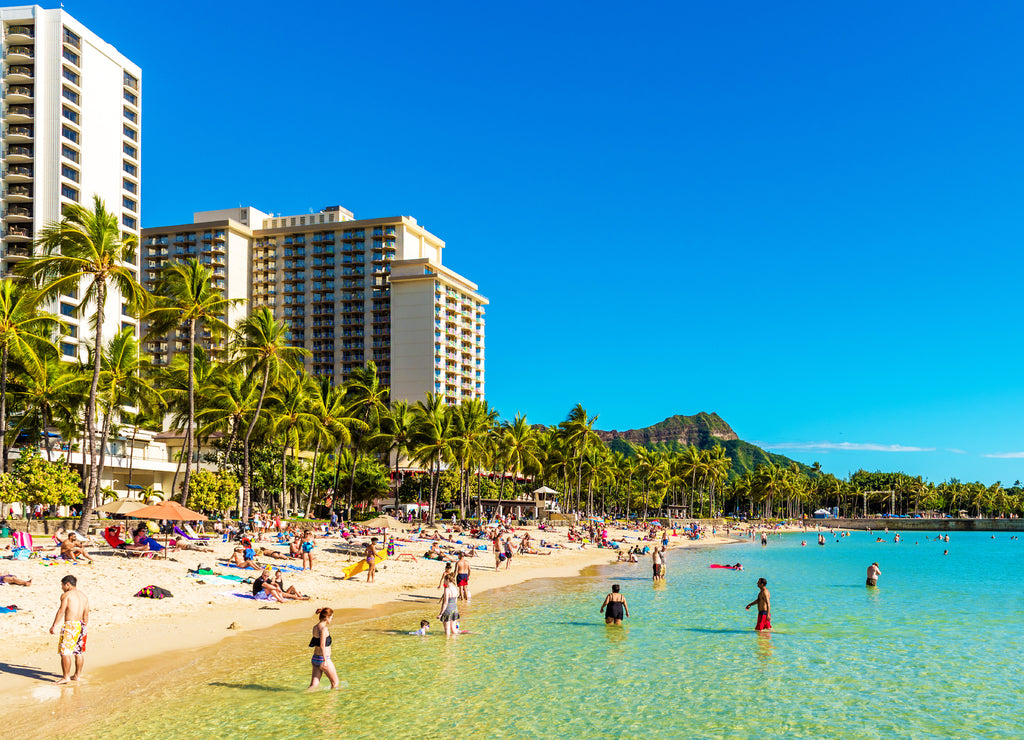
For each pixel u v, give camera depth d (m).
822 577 54.72
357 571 40.38
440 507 121.31
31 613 24.77
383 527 64.50
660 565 48.62
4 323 51.31
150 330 54.84
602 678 21.75
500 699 19.30
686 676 22.30
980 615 35.69
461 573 37.06
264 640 24.84
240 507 76.25
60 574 31.67
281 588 33.53
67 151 110.31
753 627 30.91
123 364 61.25
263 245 188.38
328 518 90.88
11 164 108.50
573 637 27.75
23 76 108.94
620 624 30.36
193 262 56.16
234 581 34.94
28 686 18.09
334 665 22.33
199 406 70.19
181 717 16.78
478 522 89.25
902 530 194.50
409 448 97.06
